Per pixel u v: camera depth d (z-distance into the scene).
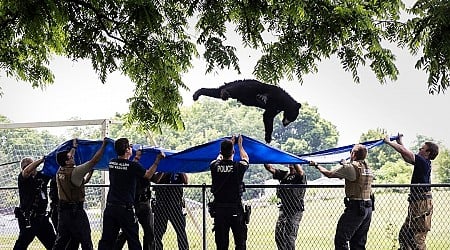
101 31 10.16
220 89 7.37
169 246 10.35
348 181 7.82
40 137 15.66
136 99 10.93
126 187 8.00
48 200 9.82
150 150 9.07
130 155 8.50
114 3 9.09
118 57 10.52
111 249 8.00
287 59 8.80
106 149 8.98
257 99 7.24
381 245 8.47
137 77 10.86
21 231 8.98
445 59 4.53
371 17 8.55
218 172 7.93
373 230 8.51
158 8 9.61
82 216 8.34
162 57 10.36
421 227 8.02
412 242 8.09
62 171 8.34
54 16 7.45
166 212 9.52
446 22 4.52
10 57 11.31
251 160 8.73
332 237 8.71
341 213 8.27
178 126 10.97
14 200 12.94
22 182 8.95
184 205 9.92
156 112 10.92
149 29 9.08
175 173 9.82
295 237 8.88
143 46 10.12
